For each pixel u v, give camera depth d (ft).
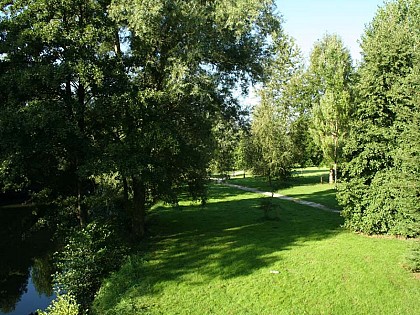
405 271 42.52
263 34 61.05
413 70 45.73
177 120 61.77
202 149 66.85
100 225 53.21
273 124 98.37
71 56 49.37
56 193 59.06
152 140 52.34
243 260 49.67
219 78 61.00
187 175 71.36
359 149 61.72
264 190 142.41
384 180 58.34
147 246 59.67
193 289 41.06
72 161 56.59
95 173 49.55
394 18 63.21
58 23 48.42
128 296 39.88
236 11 49.49
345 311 34.60
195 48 52.16
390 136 57.21
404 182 42.75
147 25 49.24
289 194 123.24
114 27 52.54
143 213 66.28
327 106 132.57
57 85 48.03
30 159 50.29
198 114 59.67
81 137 48.37
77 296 43.09
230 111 67.56
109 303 39.06
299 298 37.58
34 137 46.68
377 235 59.77
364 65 62.23
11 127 44.29
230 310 35.99
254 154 98.32
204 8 52.60
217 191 144.25
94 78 48.21
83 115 52.90
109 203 66.39
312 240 58.34
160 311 36.22
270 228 69.46
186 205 108.58
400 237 57.67
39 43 49.21
